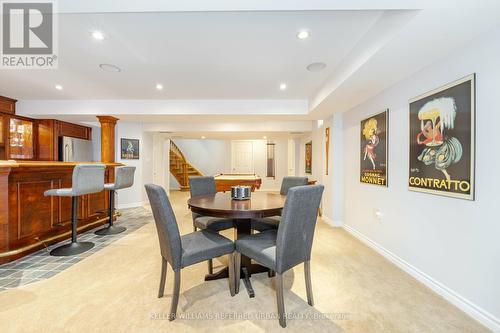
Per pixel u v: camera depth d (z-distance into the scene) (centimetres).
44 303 175
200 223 247
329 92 292
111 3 137
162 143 694
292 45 221
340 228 381
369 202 301
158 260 254
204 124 566
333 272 228
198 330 149
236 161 957
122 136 545
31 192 266
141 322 156
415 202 220
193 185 309
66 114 411
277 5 137
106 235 338
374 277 218
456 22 146
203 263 249
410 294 191
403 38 163
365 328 151
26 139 438
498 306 150
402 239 238
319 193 173
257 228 246
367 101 309
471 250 166
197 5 137
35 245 269
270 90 355
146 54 241
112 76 301
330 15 176
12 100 402
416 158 218
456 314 166
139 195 569
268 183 936
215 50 232
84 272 225
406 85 233
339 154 391
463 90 171
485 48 156
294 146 751
